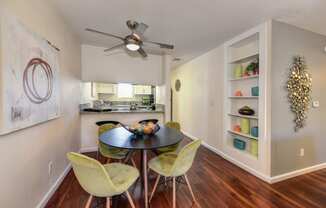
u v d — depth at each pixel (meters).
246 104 3.17
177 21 2.51
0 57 1.20
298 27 2.59
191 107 4.97
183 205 1.91
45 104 1.84
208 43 3.45
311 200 2.01
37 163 1.74
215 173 2.71
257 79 2.93
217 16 2.35
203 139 4.30
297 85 2.56
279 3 2.02
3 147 1.27
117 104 5.06
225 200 2.00
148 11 2.24
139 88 5.05
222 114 3.51
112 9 2.19
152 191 2.05
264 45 2.48
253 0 1.97
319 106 2.79
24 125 1.46
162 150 2.50
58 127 2.29
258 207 1.88
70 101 2.85
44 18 1.88
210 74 3.97
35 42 1.64
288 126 2.54
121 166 1.79
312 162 2.77
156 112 4.23
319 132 2.82
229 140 3.41
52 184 2.09
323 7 2.10
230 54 3.36
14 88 1.33
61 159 2.41
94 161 1.30
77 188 2.23
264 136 2.50
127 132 2.36
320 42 2.79
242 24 2.58
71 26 2.72
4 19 1.23
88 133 3.70
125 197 2.04
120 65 3.98
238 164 2.99
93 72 3.76
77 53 3.31
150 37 3.13
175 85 6.22
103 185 1.34
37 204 1.74
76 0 1.99
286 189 2.25
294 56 2.56
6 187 1.30
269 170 2.42
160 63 4.36
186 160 1.73
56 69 2.15
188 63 5.14
